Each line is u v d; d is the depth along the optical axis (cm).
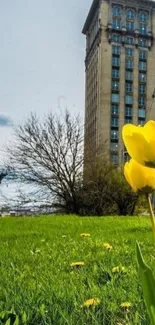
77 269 328
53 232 743
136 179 105
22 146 2244
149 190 105
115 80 7175
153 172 105
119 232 700
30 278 298
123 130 98
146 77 7344
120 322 184
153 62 7388
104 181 2261
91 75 7819
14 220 1181
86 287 255
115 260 363
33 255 429
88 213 2284
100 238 598
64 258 398
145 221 977
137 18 7350
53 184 2272
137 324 175
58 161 2261
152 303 104
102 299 211
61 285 256
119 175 2255
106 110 7056
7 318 182
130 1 7269
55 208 2308
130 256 385
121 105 7144
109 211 2286
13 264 362
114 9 7244
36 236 678
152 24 7419
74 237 629
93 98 7581
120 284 253
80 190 2277
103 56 7156
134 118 7169
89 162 2300
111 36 7194
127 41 7281
